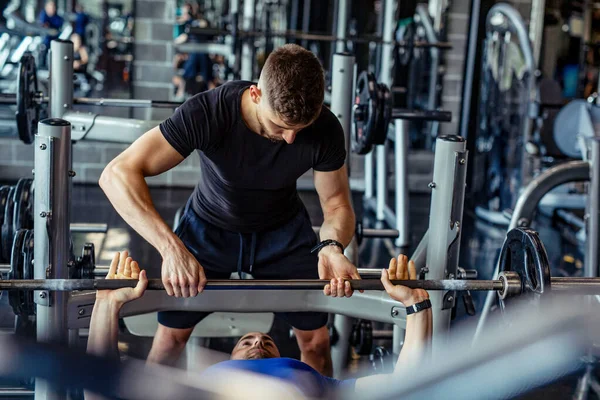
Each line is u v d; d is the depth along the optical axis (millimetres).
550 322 1812
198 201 2340
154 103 3314
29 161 5660
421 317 1892
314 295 2404
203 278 1816
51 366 945
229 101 1952
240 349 2160
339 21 5023
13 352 948
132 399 982
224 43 5680
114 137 3133
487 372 1606
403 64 5887
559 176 3521
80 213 5008
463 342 3268
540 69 5926
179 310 2338
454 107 6020
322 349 2547
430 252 2303
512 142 5500
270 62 1723
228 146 2021
